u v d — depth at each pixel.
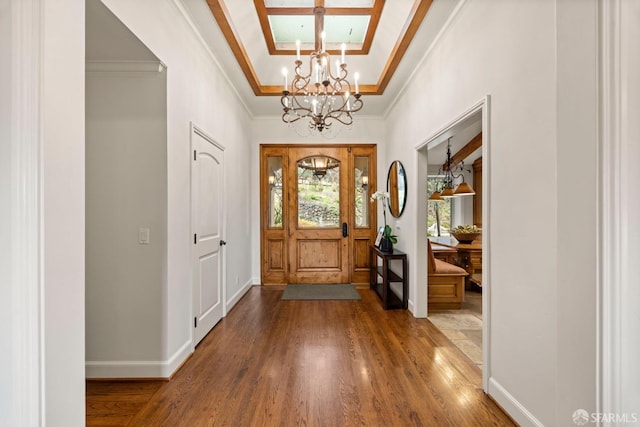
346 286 4.79
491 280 1.90
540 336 1.48
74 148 1.23
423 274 3.38
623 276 0.97
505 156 1.75
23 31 1.03
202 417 1.72
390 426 1.64
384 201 4.79
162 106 2.10
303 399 1.88
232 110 3.69
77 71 1.25
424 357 2.42
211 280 3.02
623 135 0.96
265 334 2.90
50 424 1.12
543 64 1.44
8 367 1.03
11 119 1.03
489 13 1.89
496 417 1.71
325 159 4.99
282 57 3.51
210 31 2.58
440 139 2.87
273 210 4.99
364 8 2.72
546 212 1.44
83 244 1.28
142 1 1.80
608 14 0.97
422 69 3.11
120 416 1.73
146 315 2.11
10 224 1.04
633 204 0.97
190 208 2.46
